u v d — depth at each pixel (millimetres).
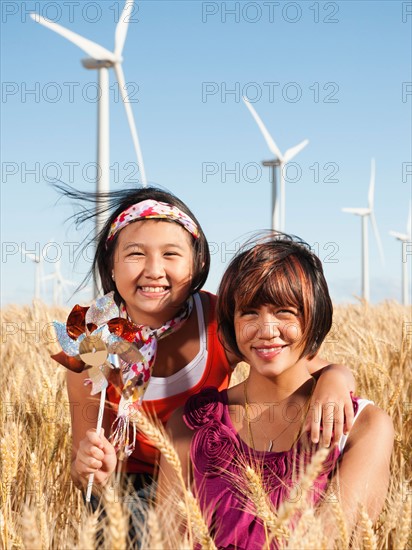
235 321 1883
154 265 2057
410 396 2514
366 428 1816
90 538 1524
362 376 2473
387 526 1694
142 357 1931
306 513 1520
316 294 1851
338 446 1792
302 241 1948
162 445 1569
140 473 2129
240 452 1823
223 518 1766
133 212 2098
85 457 1903
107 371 1945
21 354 2998
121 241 2090
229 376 2176
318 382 1873
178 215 2094
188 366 2107
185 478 1871
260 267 1838
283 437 1851
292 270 1838
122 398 1973
